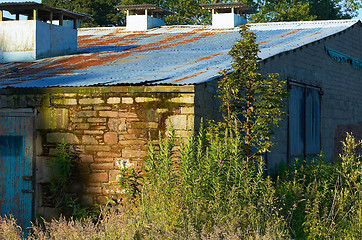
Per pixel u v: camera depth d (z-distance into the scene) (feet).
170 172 29.12
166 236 25.84
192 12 136.98
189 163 29.04
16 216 38.47
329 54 60.85
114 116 36.86
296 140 52.19
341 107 64.54
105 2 141.08
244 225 27.32
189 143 30.14
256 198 29.60
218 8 83.76
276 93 35.63
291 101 50.98
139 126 36.35
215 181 28.81
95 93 37.06
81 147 37.50
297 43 53.11
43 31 58.54
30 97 38.32
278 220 28.37
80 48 67.21
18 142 38.58
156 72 40.29
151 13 86.89
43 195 38.14
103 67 45.78
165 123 35.70
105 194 36.99
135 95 36.40
